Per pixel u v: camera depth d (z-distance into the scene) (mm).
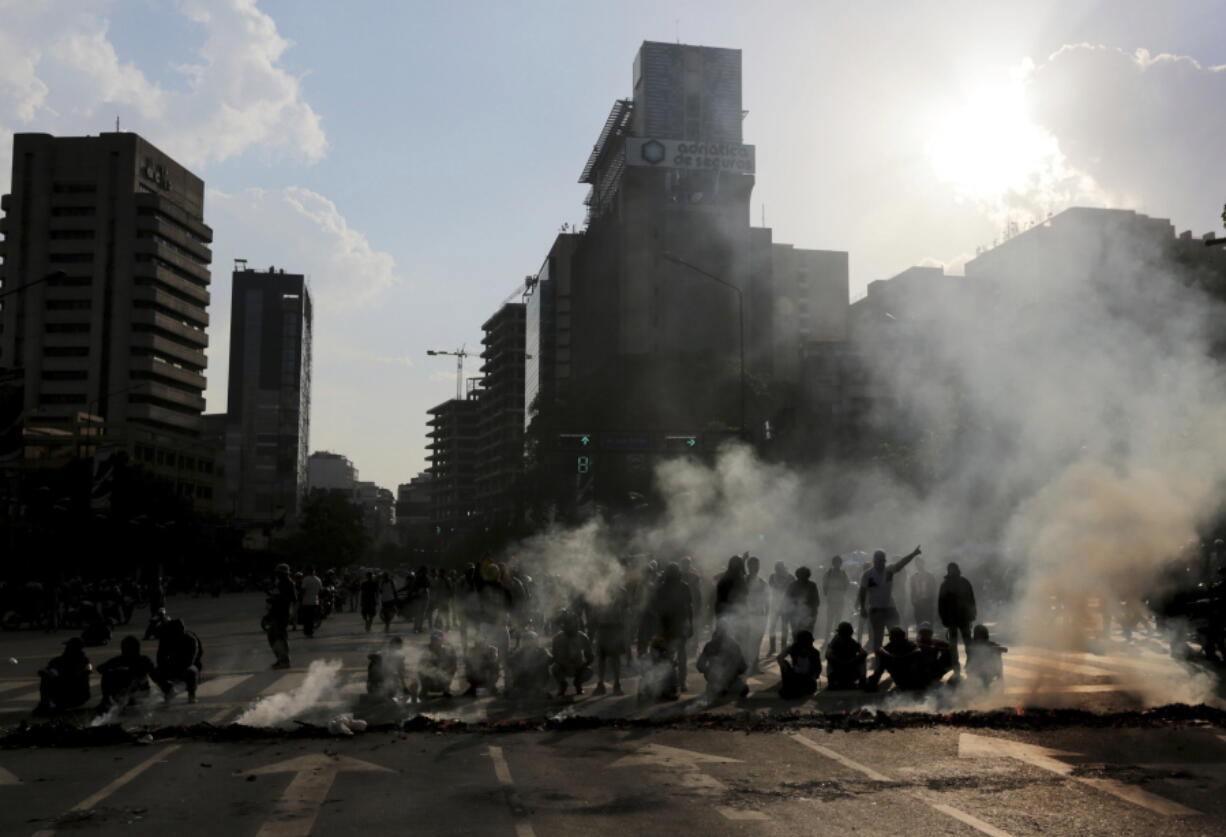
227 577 107812
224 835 6703
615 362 90250
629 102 136125
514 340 198000
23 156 134625
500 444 194125
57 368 131625
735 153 129375
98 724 11758
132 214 134250
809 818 7121
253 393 190750
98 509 59750
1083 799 7621
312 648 23125
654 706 13016
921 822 6992
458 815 7219
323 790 8031
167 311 138250
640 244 126625
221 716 12414
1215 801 7531
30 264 133125
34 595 31812
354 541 140250
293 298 194500
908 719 11195
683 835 6676
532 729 11016
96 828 6902
